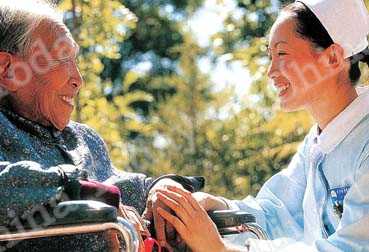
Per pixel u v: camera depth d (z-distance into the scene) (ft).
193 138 37.22
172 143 37.35
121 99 30.04
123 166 27.09
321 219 14.90
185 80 38.83
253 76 30.66
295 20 14.47
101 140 14.73
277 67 14.60
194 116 37.60
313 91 14.52
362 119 14.47
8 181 11.76
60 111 13.50
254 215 14.79
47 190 11.82
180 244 13.82
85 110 25.76
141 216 13.96
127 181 14.25
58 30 13.38
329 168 14.74
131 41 56.95
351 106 14.49
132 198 14.25
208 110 37.68
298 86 14.52
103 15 25.55
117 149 26.86
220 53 37.11
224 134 36.01
